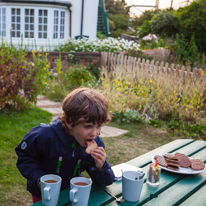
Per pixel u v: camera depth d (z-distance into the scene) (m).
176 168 1.80
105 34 18.08
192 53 11.00
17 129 4.28
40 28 12.00
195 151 2.28
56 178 1.33
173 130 4.91
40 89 5.62
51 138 1.42
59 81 8.32
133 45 11.18
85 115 1.25
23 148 1.44
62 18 12.55
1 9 11.85
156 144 4.24
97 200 1.39
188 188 1.60
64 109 1.32
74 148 1.45
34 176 1.38
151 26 14.87
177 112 5.38
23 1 11.40
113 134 4.58
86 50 10.81
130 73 6.12
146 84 5.91
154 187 1.58
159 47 11.77
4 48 5.35
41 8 11.70
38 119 4.99
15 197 2.63
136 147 4.08
